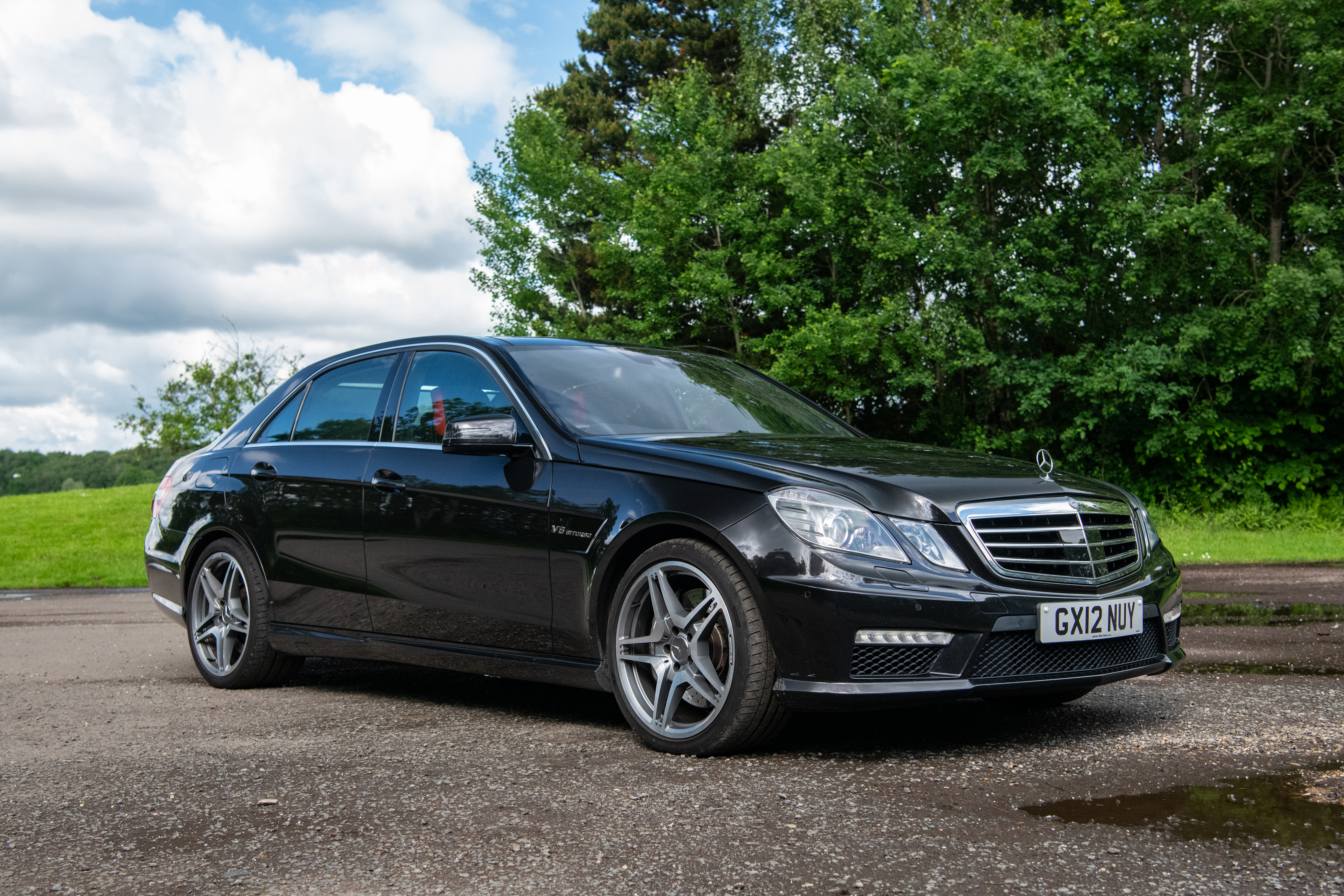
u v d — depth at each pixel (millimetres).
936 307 21438
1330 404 21469
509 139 32000
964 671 3084
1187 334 19234
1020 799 2641
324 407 4871
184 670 5629
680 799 2709
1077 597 3271
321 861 2268
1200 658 5223
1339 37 20016
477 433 3775
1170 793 2652
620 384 4273
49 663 5938
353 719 4027
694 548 3293
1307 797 2584
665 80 31859
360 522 4363
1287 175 21344
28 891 2119
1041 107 20438
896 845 2279
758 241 25438
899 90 22172
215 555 5035
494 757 3266
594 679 3545
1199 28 20594
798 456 3508
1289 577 10492
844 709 3047
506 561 3801
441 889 2076
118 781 3055
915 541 3143
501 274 32031
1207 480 21844
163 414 31797
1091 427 20906
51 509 27969
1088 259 20703
